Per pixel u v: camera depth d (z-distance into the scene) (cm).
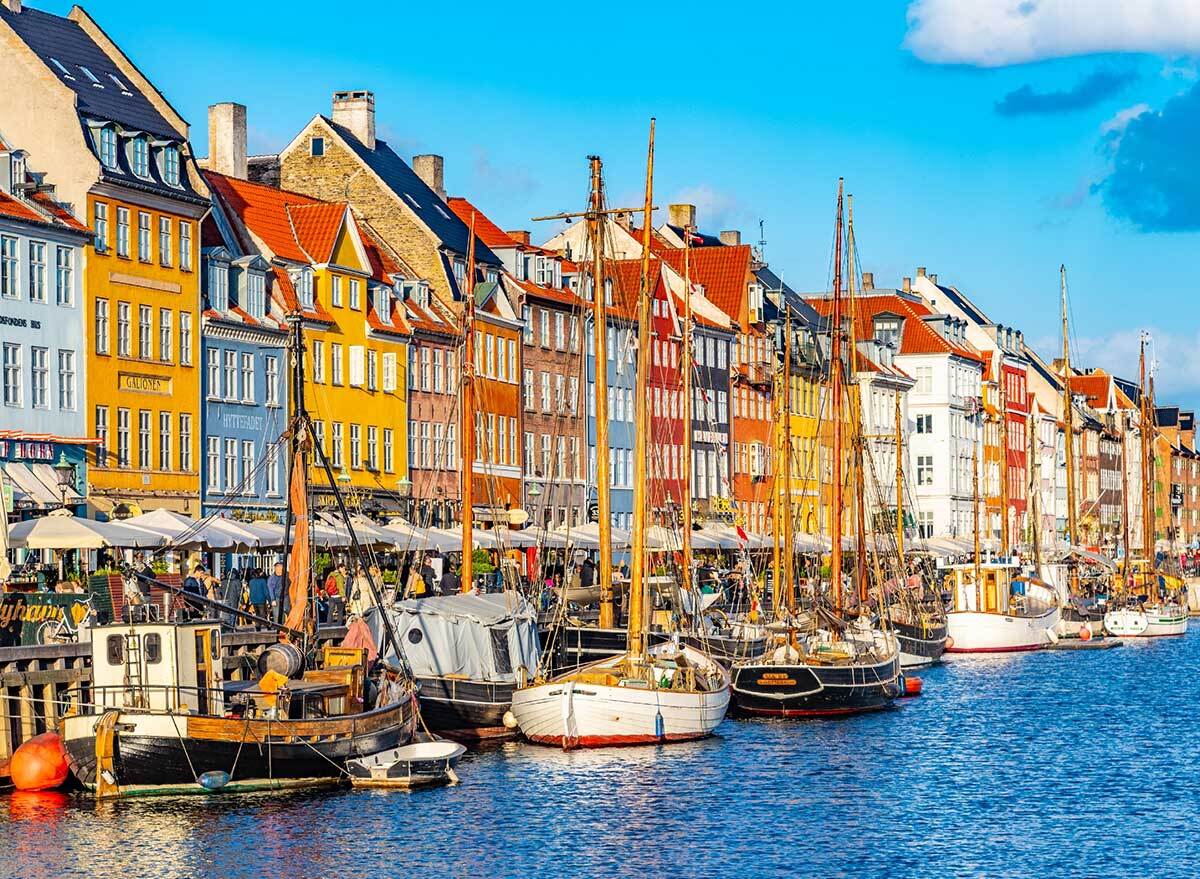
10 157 7838
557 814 5394
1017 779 6262
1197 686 9544
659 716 6600
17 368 7681
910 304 18262
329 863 4766
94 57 8769
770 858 4962
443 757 5738
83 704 5359
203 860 4738
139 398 8356
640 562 6869
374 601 6562
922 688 9375
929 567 12962
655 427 12800
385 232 10925
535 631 6956
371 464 9900
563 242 13925
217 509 8806
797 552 11262
